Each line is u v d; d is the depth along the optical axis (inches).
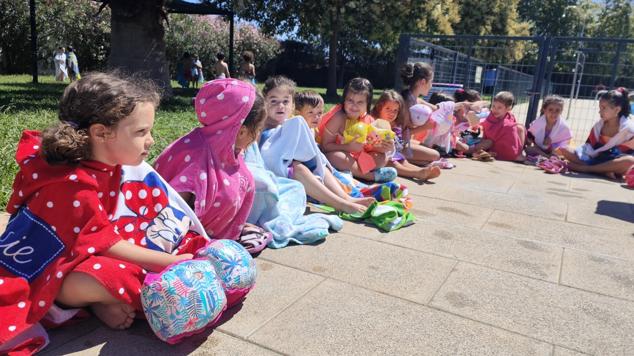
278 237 122.3
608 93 242.2
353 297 97.8
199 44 1082.7
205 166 103.4
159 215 90.3
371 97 180.7
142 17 408.2
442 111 253.4
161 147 215.8
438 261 119.0
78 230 74.9
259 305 92.6
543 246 134.7
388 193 161.3
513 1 1154.0
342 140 180.9
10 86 558.3
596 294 106.3
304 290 99.6
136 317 84.0
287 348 79.4
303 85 1339.8
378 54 1258.0
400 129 217.8
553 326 91.6
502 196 189.2
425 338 84.6
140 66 414.6
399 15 740.0
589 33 1931.6
